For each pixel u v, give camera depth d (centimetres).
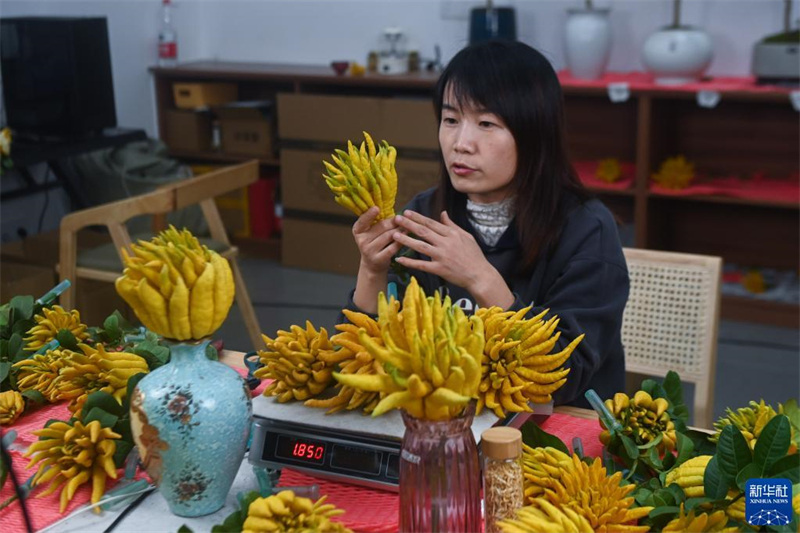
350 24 499
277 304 416
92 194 431
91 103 405
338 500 111
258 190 490
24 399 136
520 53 151
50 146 384
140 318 101
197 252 102
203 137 498
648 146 393
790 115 403
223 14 532
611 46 409
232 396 104
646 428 116
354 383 90
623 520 98
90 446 113
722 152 421
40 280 331
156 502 112
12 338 142
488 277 135
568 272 156
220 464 104
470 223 170
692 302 195
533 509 97
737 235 428
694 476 106
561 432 131
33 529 106
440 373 89
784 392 325
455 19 470
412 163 425
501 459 97
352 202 130
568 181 163
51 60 394
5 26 397
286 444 117
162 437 101
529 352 117
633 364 202
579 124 447
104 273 316
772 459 98
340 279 454
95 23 404
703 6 415
